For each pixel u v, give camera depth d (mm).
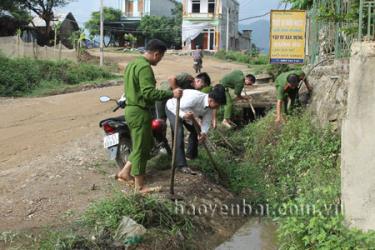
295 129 8227
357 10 6359
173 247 5055
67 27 43594
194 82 7504
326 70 8477
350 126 4805
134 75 5789
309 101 9438
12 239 4801
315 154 7277
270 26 10984
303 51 10938
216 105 6668
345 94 7254
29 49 23484
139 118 5801
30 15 39312
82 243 4668
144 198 5465
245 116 11125
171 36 49500
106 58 34500
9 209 5582
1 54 19375
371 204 4730
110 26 52219
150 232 5039
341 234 4516
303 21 10883
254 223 6387
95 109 13430
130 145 6797
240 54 39438
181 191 6270
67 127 10797
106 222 5039
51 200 5824
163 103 7371
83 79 21641
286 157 7734
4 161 7859
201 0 47219
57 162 7336
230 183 7352
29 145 8984
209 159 7645
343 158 4895
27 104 14336
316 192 5641
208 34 47375
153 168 7129
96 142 8812
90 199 5848
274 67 14508
